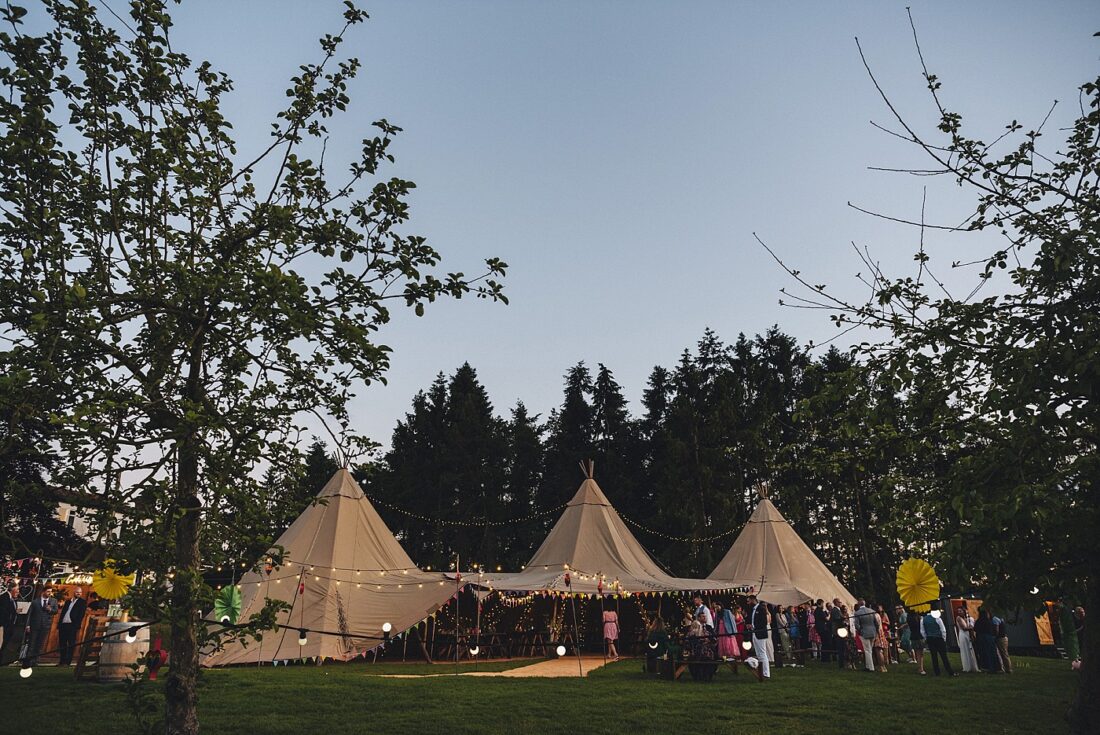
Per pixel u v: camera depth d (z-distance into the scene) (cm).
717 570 2344
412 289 564
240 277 504
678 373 4334
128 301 529
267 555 573
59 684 1048
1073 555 530
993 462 539
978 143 605
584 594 1828
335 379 609
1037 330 564
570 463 4378
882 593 3169
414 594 1711
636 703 992
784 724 861
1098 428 545
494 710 922
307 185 588
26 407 445
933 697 1066
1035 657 1803
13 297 492
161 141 584
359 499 1856
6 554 494
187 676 554
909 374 589
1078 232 536
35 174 498
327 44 610
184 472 555
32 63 498
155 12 557
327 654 1529
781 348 4134
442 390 5166
